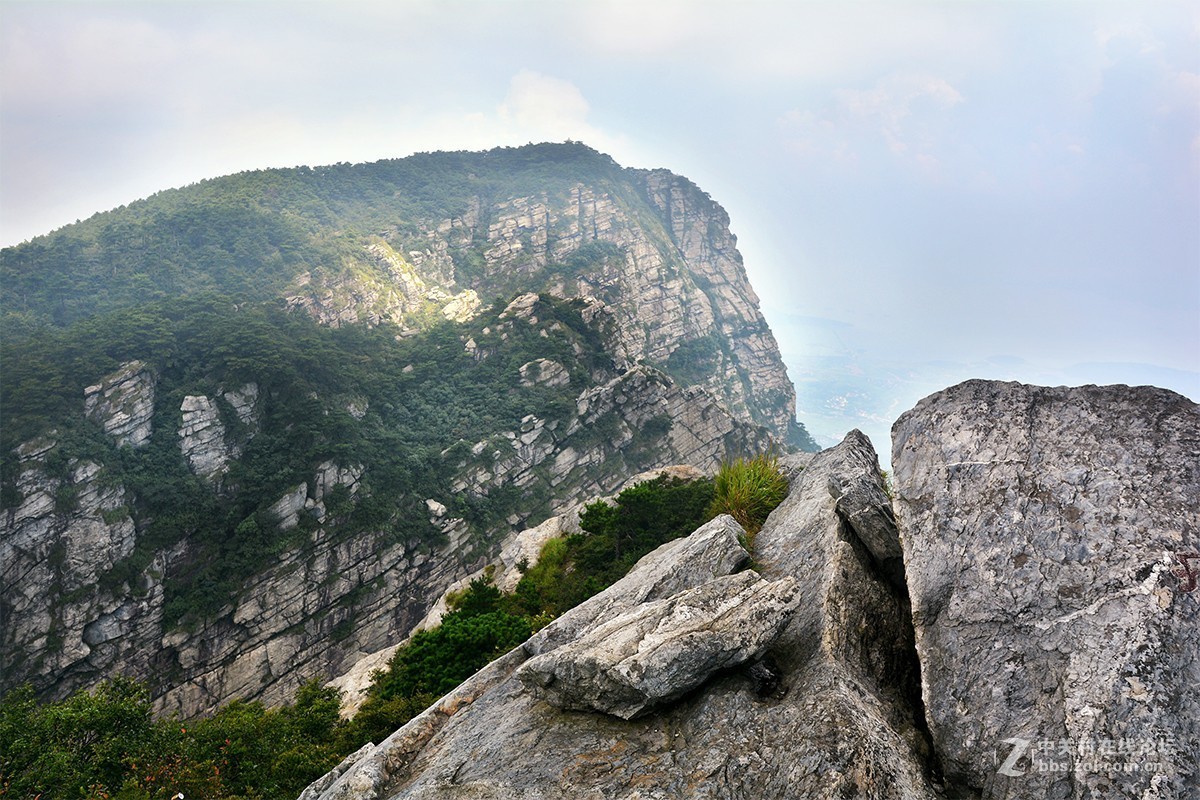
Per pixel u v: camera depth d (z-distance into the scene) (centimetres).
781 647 863
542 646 1134
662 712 816
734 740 707
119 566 8438
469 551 10575
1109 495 659
